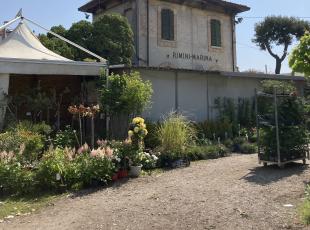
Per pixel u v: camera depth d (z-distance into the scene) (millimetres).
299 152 10430
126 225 6102
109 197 8000
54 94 14867
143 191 8352
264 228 5648
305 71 9242
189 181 9055
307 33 9406
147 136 12359
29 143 10008
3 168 8430
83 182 8859
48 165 8656
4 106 12266
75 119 15453
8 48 13438
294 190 7727
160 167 11023
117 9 24125
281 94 10406
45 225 6379
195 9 24984
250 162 11211
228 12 26656
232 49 26781
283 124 10211
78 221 6461
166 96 15109
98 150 9234
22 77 15500
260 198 7254
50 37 19750
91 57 19609
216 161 11820
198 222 6047
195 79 16062
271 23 37781
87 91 15188
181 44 24125
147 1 22812
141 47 22422
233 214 6355
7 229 6273
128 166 9922
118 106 12594
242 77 17516
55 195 8328
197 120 15969
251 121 16922
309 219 5801
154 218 6371
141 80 13508
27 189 8438
